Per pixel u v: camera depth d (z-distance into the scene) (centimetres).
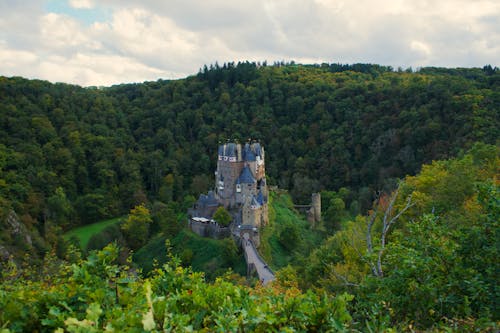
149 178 15325
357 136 15725
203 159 15688
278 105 19000
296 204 13650
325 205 13400
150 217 11844
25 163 12362
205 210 10175
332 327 1267
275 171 15388
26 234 9531
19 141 13262
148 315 1073
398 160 13600
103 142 15262
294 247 9119
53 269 2711
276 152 16350
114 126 17412
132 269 9106
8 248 8650
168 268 1680
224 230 9294
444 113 13312
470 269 1728
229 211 10088
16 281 2188
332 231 11194
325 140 16325
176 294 1572
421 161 12794
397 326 1631
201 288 1501
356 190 14212
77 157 14162
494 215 1900
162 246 10088
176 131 17625
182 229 10169
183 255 8906
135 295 1491
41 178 12162
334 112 17225
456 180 5312
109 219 12975
